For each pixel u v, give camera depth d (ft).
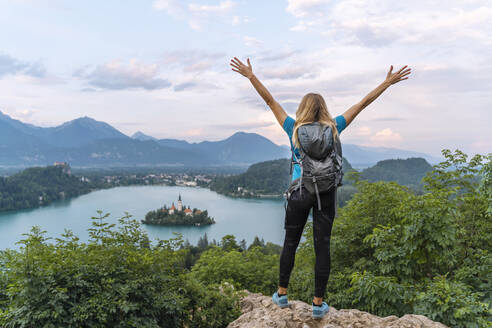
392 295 15.37
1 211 526.98
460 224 21.48
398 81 9.07
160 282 16.19
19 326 12.16
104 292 13.55
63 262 13.41
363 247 24.21
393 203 24.14
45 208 559.79
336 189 8.38
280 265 10.19
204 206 614.75
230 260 30.50
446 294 12.93
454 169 24.11
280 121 8.98
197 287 18.06
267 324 9.92
